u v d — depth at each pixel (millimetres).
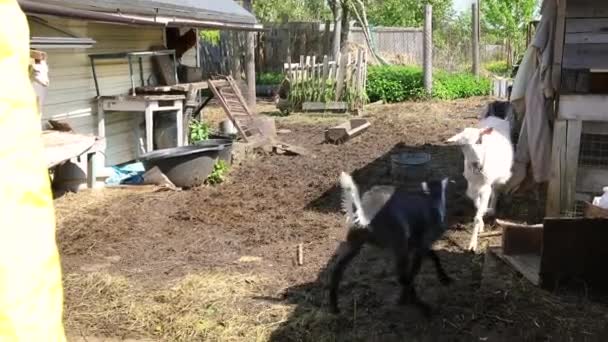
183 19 9711
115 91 9617
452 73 21078
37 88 6086
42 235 1493
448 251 5582
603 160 6328
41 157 1524
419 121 13867
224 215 6836
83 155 7793
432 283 4836
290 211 6992
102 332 4148
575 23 6395
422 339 3975
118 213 6855
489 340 3959
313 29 22062
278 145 10398
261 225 6484
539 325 4121
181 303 4523
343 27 21688
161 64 10570
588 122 6281
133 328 4199
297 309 4410
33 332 1458
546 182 6691
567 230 4516
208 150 8164
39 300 1476
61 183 7742
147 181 8078
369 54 21953
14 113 1472
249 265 5332
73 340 4031
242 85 16344
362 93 16297
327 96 15953
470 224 6336
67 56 8336
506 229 5242
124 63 9859
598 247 4543
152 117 9578
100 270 5242
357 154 10289
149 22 8500
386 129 12922
